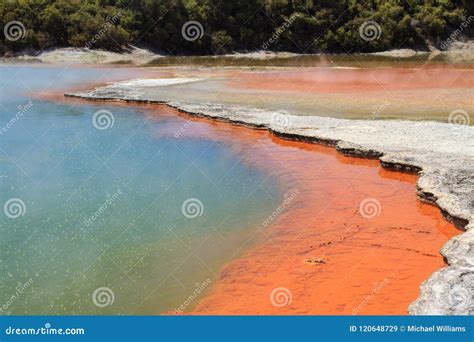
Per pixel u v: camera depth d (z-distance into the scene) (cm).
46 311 870
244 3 6638
